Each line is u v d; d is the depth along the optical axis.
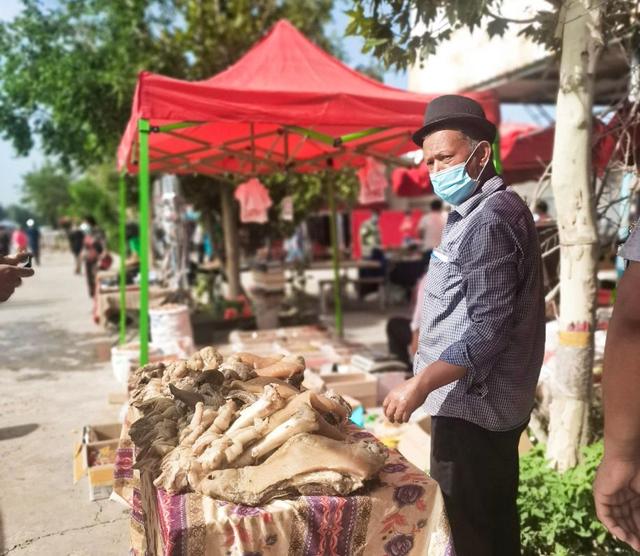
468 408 2.24
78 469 4.04
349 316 10.98
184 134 6.53
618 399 1.12
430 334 2.34
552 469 3.25
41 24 10.85
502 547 2.41
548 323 4.36
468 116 2.20
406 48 3.17
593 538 2.97
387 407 2.07
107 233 26.61
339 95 4.71
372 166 7.01
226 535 1.76
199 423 2.12
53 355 8.12
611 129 3.72
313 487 1.89
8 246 26.39
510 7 6.76
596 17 2.98
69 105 10.23
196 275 10.69
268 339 6.92
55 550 3.33
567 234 3.16
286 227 11.16
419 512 1.99
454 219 2.34
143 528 2.46
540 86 10.05
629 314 1.10
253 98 4.59
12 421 5.43
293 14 10.16
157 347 6.40
